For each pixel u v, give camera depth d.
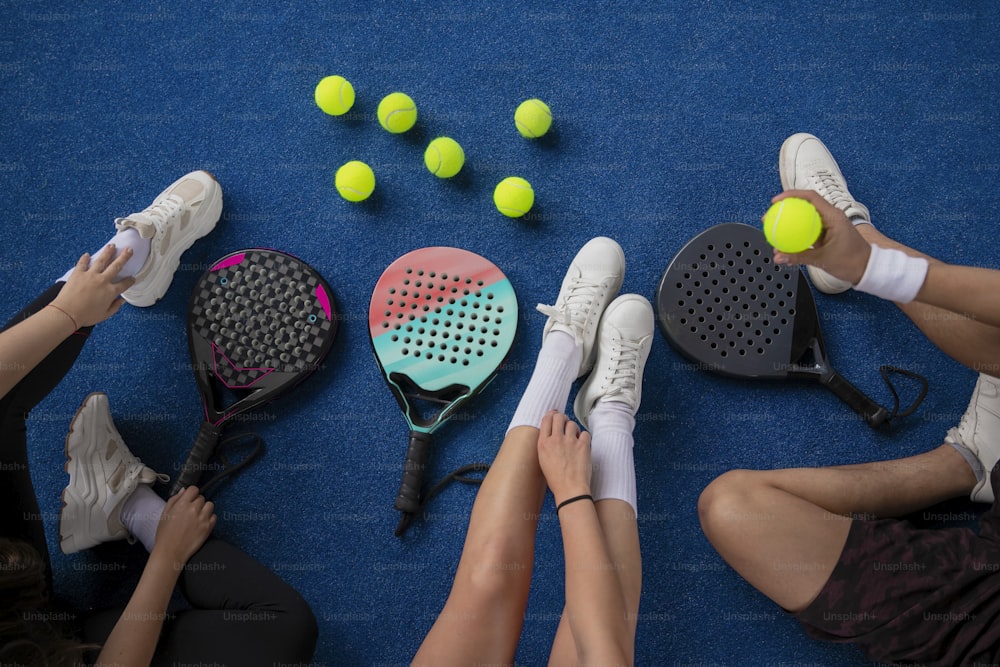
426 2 1.35
